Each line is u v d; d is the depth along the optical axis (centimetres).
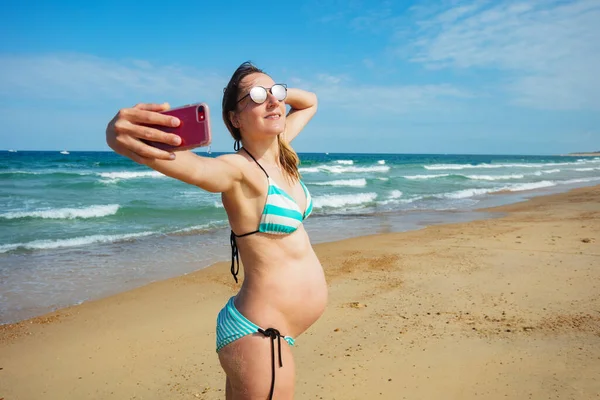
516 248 980
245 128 222
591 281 710
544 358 452
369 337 532
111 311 684
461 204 2030
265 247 221
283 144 240
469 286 719
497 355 465
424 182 3206
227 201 214
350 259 952
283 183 228
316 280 237
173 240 1220
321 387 424
